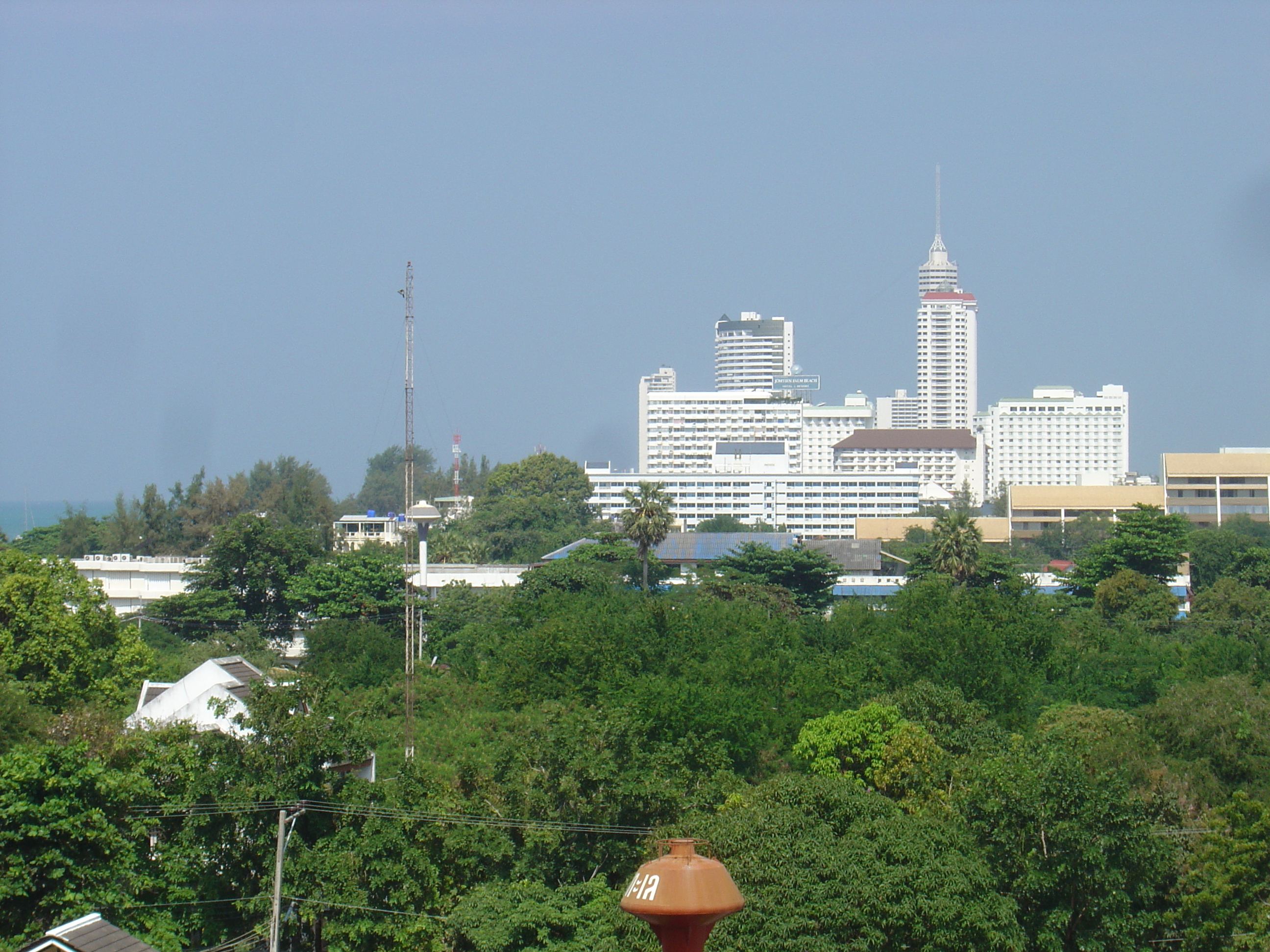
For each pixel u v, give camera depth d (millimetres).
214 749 110812
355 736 115312
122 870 92750
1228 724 162750
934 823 109938
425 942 106688
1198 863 112938
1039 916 107000
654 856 111062
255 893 105500
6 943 86312
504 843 116562
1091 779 112750
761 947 95125
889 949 99375
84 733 128500
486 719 188125
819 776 125500
